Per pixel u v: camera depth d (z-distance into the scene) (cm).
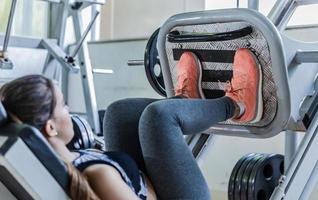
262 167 262
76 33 408
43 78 164
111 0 584
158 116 179
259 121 224
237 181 263
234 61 213
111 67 505
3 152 129
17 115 154
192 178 184
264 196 263
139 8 565
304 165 232
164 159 179
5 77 399
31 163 135
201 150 269
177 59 238
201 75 229
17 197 152
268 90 212
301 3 265
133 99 214
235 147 412
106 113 213
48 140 161
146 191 181
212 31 219
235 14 204
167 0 540
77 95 525
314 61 211
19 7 520
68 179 146
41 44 430
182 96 225
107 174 162
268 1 451
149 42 281
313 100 232
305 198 237
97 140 267
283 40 207
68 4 408
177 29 230
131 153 206
